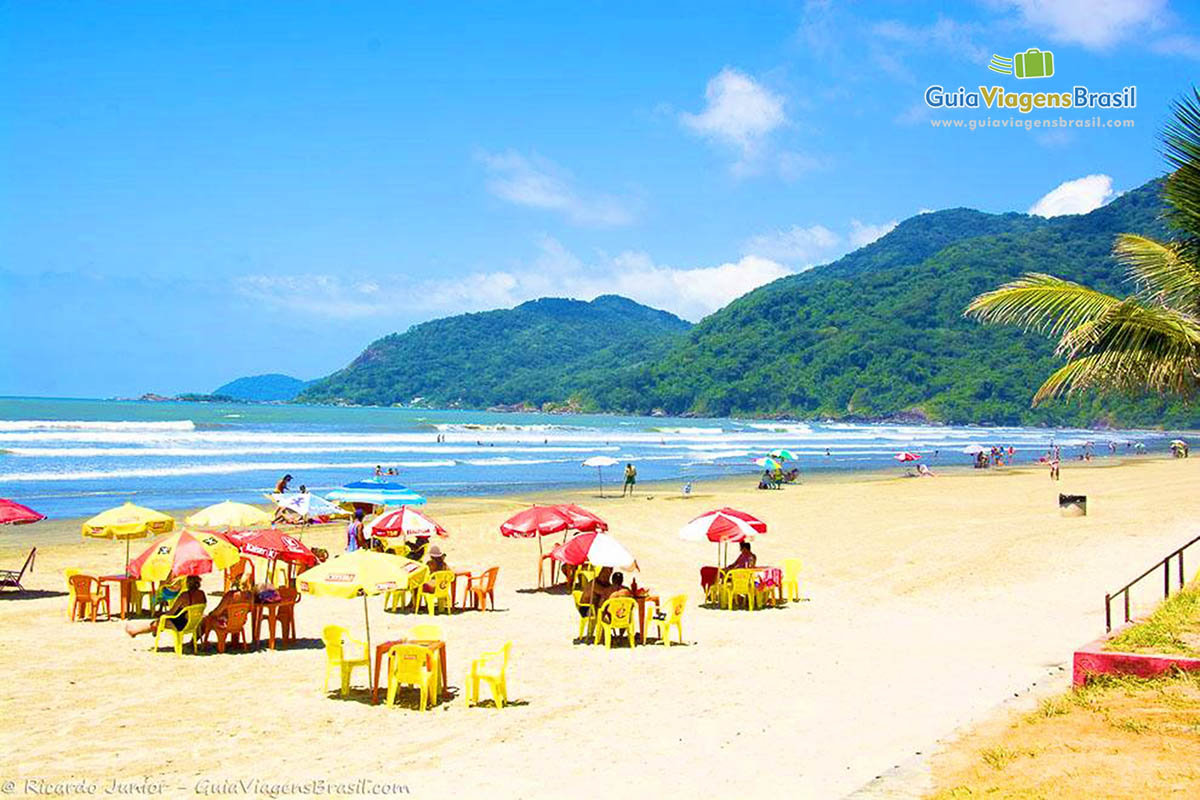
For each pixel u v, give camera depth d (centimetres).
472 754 886
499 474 5209
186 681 1152
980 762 788
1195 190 1152
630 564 1433
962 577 2003
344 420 15475
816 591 1895
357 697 1094
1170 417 17812
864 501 3772
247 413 17675
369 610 1669
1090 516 3039
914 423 19850
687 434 11606
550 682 1177
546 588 1927
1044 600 1742
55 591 1759
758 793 763
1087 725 848
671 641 1441
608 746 908
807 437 11438
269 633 1379
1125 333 1163
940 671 1205
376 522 1912
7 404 18750
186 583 1395
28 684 1111
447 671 1233
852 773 805
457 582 1967
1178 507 3275
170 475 4597
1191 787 675
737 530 1745
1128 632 1103
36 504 3319
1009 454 8262
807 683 1161
